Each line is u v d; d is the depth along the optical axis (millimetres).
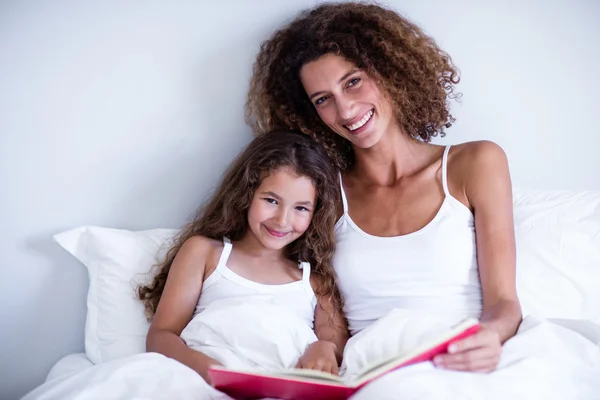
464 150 1238
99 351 1243
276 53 1331
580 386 922
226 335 1036
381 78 1213
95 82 1356
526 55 1441
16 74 1324
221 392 899
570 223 1257
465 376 833
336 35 1193
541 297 1217
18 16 1312
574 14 1431
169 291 1204
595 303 1209
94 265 1315
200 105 1406
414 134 1336
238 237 1311
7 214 1349
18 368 1379
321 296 1255
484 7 1425
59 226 1374
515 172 1474
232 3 1390
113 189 1391
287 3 1409
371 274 1192
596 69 1451
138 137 1390
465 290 1166
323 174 1245
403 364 846
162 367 911
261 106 1391
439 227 1183
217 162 1429
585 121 1458
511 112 1455
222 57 1400
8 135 1334
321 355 1019
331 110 1227
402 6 1422
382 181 1283
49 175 1358
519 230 1278
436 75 1302
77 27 1337
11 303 1364
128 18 1354
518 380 846
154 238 1343
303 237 1301
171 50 1379
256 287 1230
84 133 1363
